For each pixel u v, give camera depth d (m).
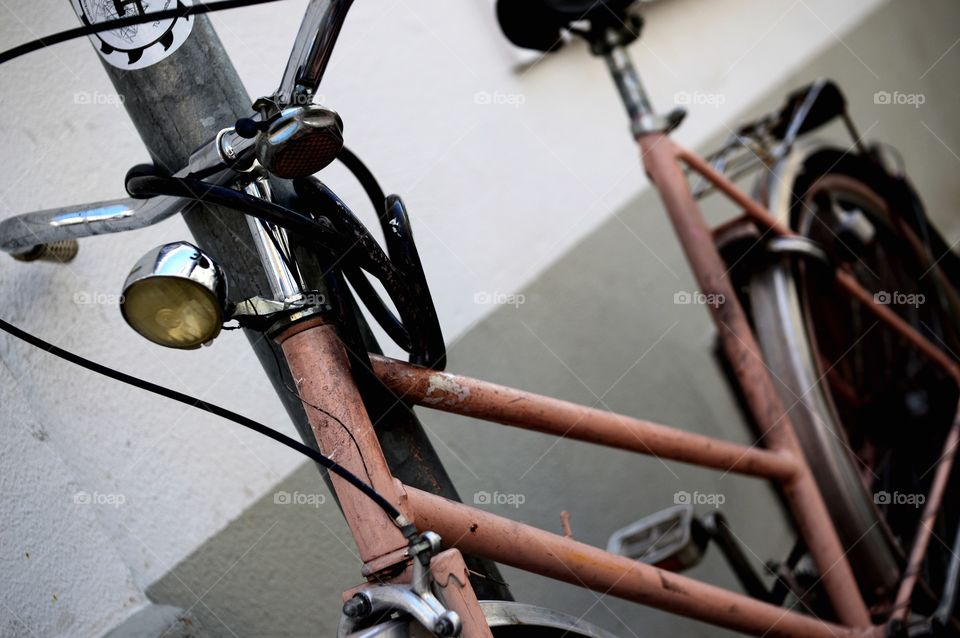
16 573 0.99
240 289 0.85
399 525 0.75
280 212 0.78
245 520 1.25
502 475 1.58
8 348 1.08
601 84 2.14
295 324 0.79
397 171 1.66
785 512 1.91
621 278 1.96
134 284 0.69
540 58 2.02
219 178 0.79
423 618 0.70
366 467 0.77
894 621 1.33
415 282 0.88
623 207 2.04
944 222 2.91
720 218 2.26
